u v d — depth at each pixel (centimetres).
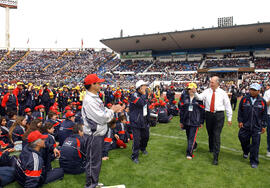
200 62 4616
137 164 432
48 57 5741
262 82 2881
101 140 289
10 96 786
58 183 343
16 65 5147
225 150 540
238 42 4400
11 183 337
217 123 440
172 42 4803
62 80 4053
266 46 4350
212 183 351
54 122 573
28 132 404
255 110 429
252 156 429
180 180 360
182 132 738
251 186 342
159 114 915
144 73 4503
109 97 1392
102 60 5616
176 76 4044
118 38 4978
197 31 4181
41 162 304
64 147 381
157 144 584
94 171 288
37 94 973
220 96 444
